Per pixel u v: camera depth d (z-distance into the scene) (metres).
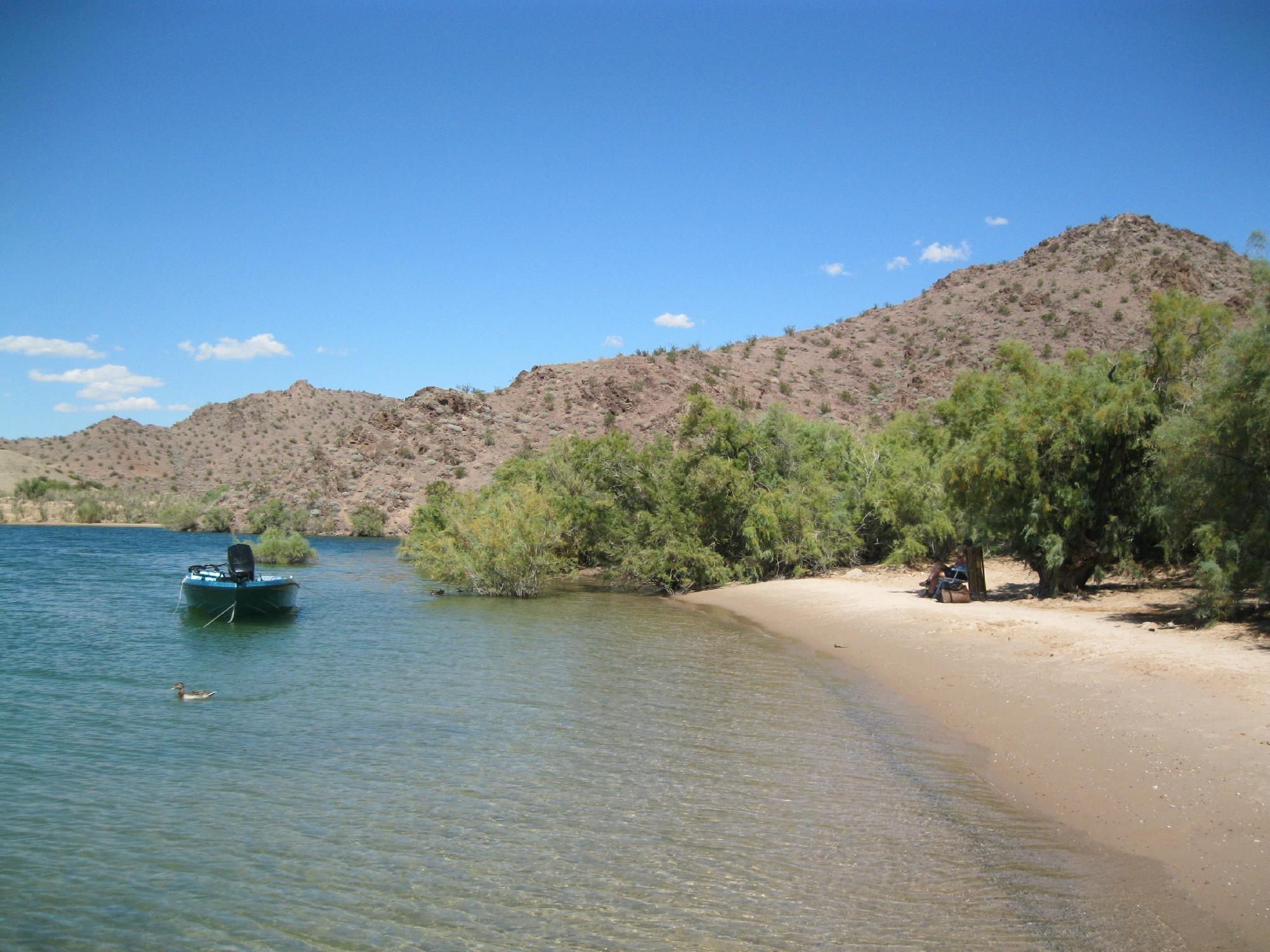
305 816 9.22
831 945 6.30
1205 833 7.74
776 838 8.39
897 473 34.09
